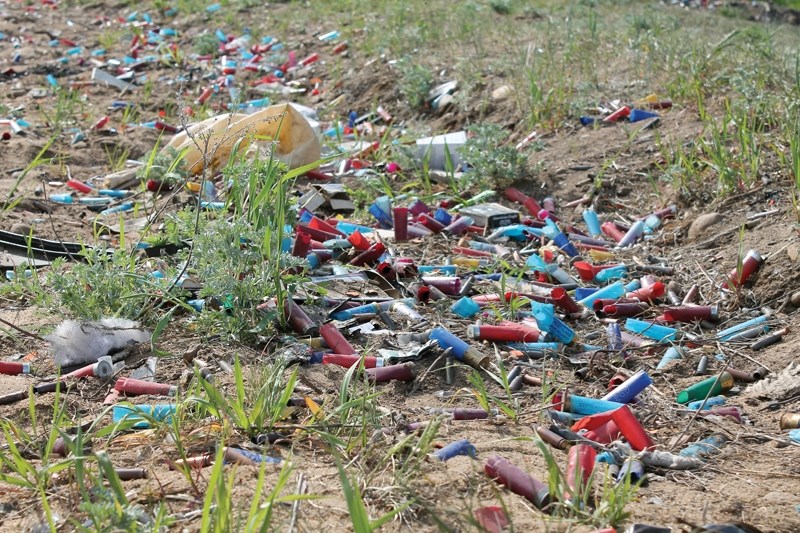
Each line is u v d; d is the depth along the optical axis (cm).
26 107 1157
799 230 640
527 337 522
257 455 378
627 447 402
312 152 834
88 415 433
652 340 538
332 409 427
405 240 694
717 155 759
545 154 874
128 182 847
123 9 1769
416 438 402
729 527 331
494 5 1409
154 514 335
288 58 1334
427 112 1054
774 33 1105
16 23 1669
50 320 520
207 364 479
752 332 543
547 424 431
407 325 540
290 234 551
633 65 1035
